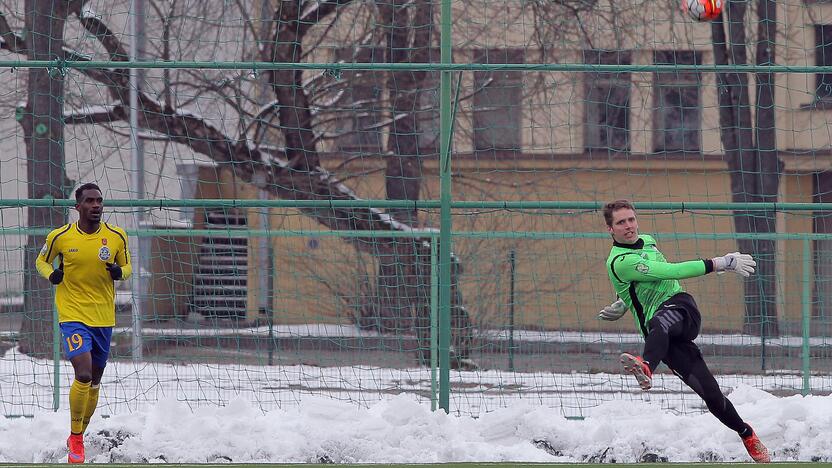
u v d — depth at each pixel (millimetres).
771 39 55562
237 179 66562
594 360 40406
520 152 66250
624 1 58375
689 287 42094
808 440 28125
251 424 29078
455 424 30125
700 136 61125
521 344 40812
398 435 28891
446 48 32312
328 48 59562
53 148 42406
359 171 66875
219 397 36219
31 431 29938
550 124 61281
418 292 41250
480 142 66188
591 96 65688
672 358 25391
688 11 30547
